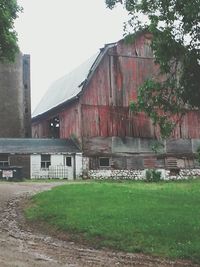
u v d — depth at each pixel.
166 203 21.86
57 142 49.72
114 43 50.66
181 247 14.34
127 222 17.31
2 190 29.83
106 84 50.16
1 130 56.62
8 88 57.41
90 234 16.39
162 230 16.09
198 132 53.44
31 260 13.09
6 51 28.06
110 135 49.88
